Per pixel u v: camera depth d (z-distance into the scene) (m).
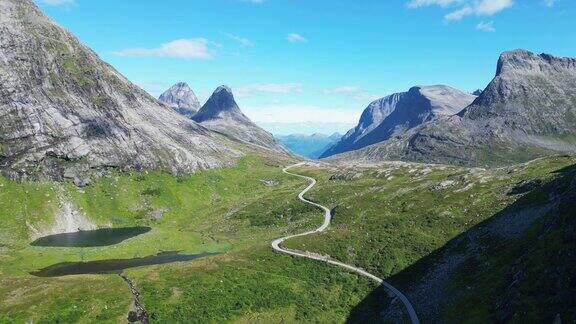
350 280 117.31
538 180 134.25
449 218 134.75
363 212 157.88
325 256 130.75
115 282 115.06
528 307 70.94
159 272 122.38
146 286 112.69
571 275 67.62
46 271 128.88
